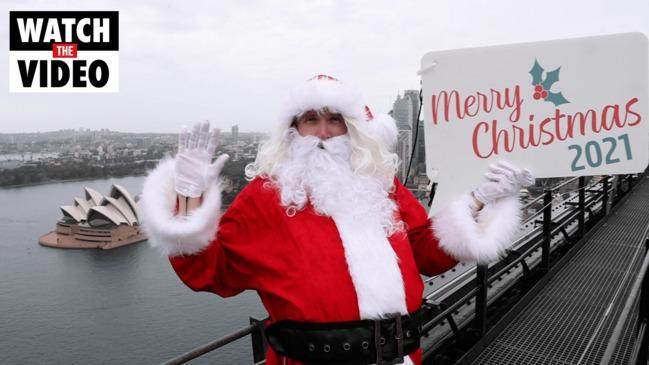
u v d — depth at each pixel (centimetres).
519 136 170
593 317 322
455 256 142
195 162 110
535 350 282
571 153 165
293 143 135
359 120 138
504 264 367
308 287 117
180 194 110
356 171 135
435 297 265
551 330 306
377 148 139
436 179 182
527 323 317
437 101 179
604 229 555
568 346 285
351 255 122
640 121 156
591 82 161
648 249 217
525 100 168
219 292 127
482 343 279
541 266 393
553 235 411
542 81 166
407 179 197
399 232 138
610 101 159
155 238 111
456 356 269
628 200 731
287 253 122
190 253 113
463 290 293
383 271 123
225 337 152
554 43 163
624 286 375
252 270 126
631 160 159
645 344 195
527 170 142
